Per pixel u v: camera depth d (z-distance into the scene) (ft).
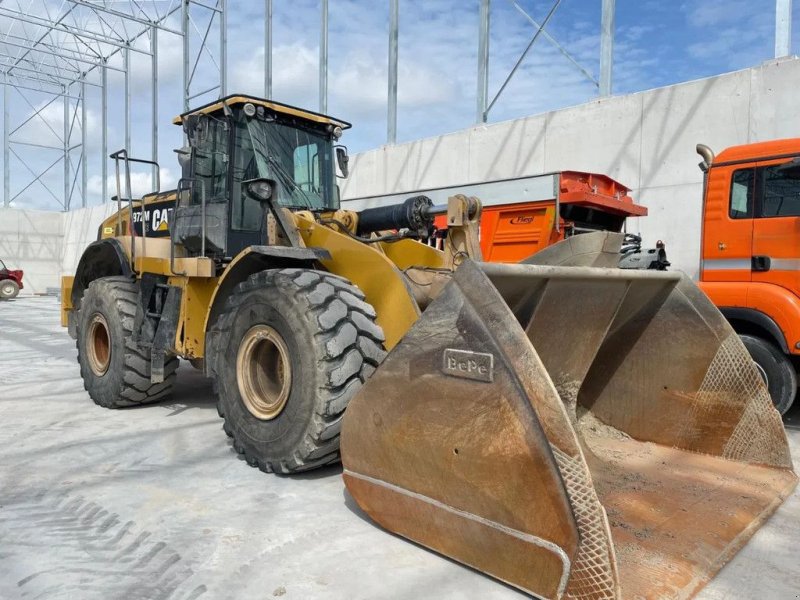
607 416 11.32
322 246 11.71
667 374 10.72
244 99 13.07
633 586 6.31
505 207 26.27
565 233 25.14
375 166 41.98
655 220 28.63
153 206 18.74
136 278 15.90
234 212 13.12
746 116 25.84
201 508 9.07
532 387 6.37
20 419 14.43
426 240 15.05
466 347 6.97
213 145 13.66
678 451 10.56
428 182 38.63
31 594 6.68
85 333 16.43
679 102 27.78
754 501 8.70
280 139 13.83
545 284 8.15
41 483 10.09
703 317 10.32
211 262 12.64
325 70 41.93
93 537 8.09
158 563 7.39
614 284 9.35
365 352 9.82
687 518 8.06
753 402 10.04
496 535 6.75
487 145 35.45
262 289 10.62
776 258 14.61
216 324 11.85
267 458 10.37
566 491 6.08
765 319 14.61
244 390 10.96
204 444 12.41
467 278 7.15
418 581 6.97
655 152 28.58
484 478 6.75
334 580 7.00
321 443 9.67
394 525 8.04
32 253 81.15
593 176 25.36
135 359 15.01
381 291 10.65
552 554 6.21
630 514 8.09
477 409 6.82
